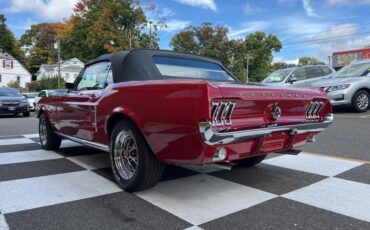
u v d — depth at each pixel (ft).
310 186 13.46
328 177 14.56
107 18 180.96
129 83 12.63
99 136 14.87
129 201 12.10
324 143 21.59
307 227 9.93
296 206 11.46
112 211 11.24
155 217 10.73
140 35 187.83
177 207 11.50
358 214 10.76
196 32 215.72
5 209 11.42
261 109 11.67
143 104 11.69
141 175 12.34
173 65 15.34
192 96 10.11
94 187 13.66
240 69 225.76
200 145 10.18
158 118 11.12
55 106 19.51
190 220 10.47
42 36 283.79
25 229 9.99
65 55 235.81
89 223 10.37
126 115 12.44
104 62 15.83
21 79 228.43
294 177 14.70
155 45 188.96
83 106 15.92
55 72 215.92
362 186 13.32
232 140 10.41
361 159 17.43
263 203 11.76
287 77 41.93
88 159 18.69
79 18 202.69
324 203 11.68
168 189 13.30
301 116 13.61
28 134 29.71
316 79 40.86
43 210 11.34
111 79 14.87
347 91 36.42
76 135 17.42
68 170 16.28
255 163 16.03
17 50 274.36
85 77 17.44
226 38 221.25
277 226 10.02
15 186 13.80
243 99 10.62
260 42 243.19
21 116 57.21
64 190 13.30
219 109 10.18
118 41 180.34
